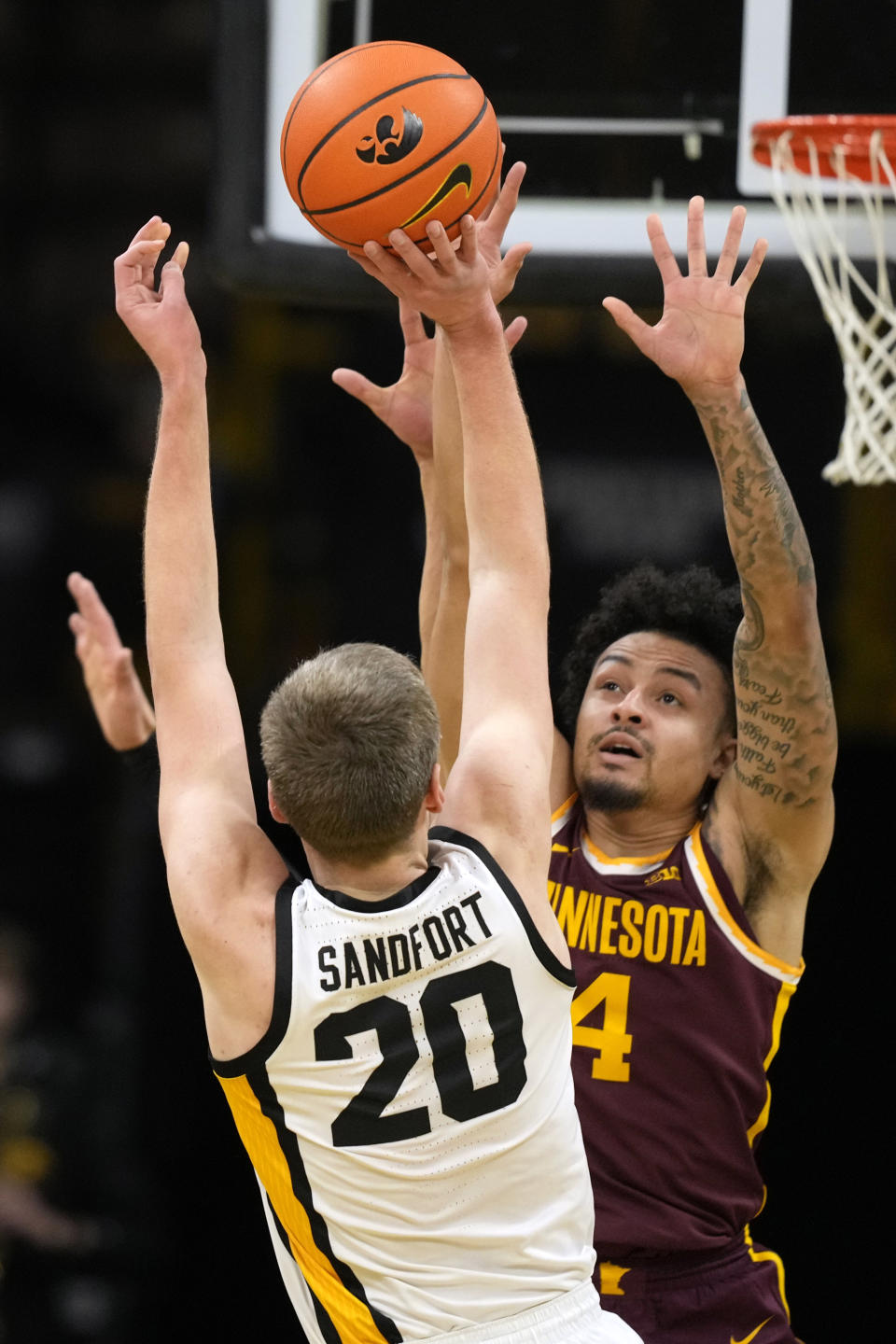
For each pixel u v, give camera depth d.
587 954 8.09
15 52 27.33
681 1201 7.84
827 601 22.95
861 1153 20.75
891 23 11.06
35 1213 18.25
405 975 5.86
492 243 7.19
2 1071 18.91
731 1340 7.82
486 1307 5.90
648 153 11.19
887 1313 20.28
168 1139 21.44
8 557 25.17
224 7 11.09
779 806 7.84
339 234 7.10
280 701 6.07
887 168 10.52
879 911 21.58
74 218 27.30
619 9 11.26
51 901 23.23
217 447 24.69
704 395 7.42
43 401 26.20
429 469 8.59
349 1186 5.90
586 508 23.94
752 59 11.22
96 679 10.46
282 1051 5.87
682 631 8.53
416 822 5.95
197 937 5.92
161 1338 19.80
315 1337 6.24
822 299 10.52
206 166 27.44
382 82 6.98
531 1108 5.96
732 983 7.93
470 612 6.51
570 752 8.80
